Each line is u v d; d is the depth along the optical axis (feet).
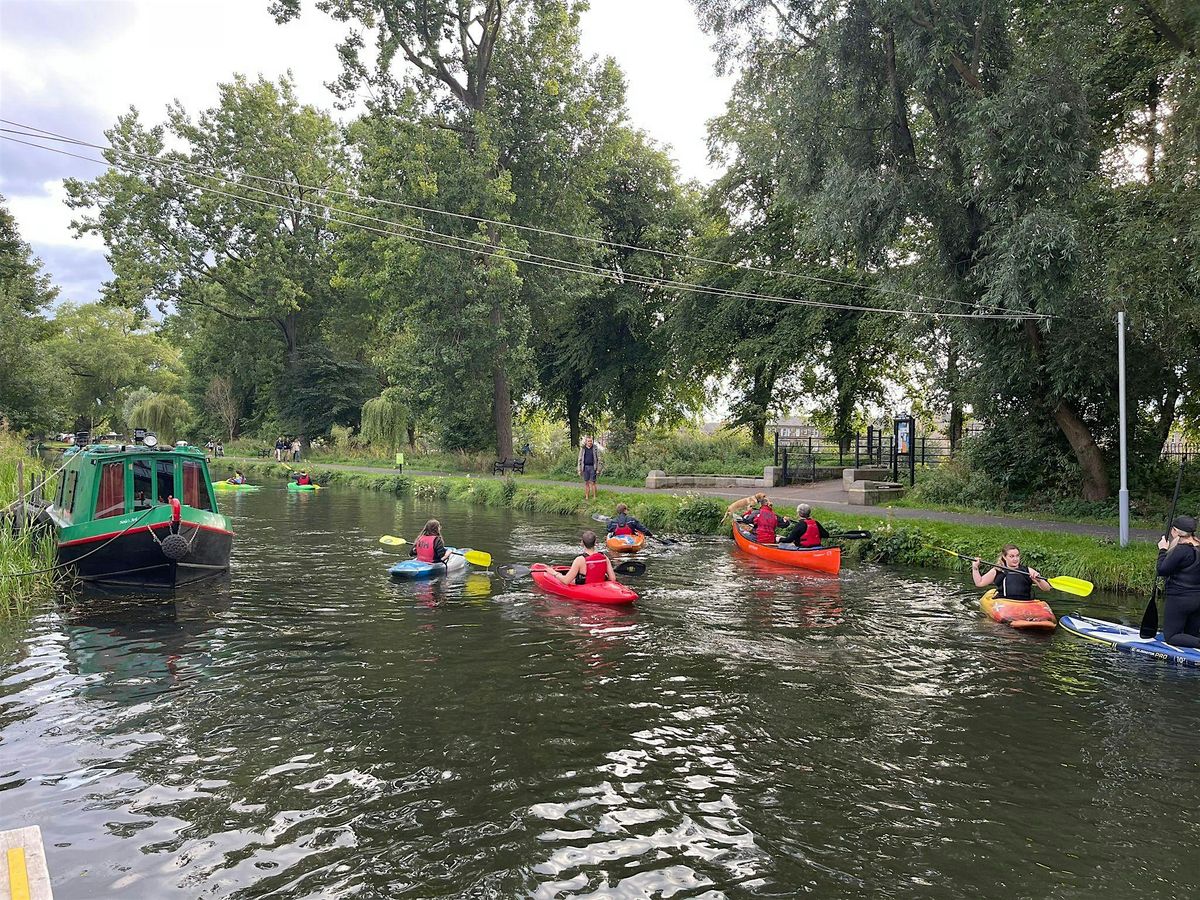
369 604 38.99
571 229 116.47
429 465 135.74
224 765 20.12
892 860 15.99
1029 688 26.96
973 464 69.67
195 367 211.82
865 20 56.18
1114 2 50.96
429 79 109.70
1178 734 22.99
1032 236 47.62
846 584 44.24
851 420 112.16
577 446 134.31
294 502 94.63
